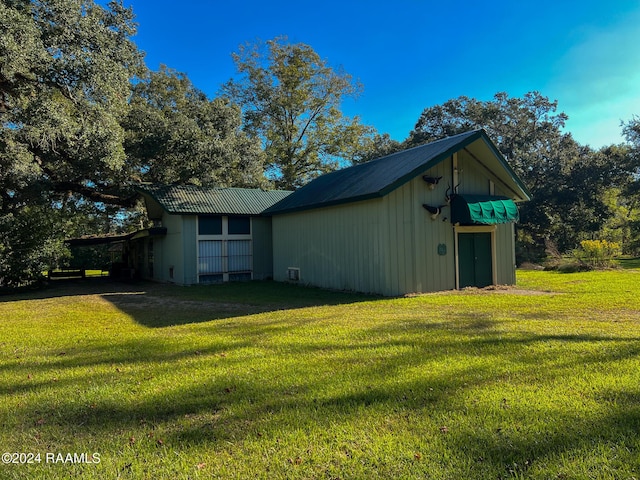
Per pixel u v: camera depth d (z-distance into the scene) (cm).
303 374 451
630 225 3631
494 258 1392
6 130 1312
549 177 3562
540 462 262
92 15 1388
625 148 3459
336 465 269
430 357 502
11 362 548
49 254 1752
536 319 753
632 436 290
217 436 315
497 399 363
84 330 775
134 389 422
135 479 263
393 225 1200
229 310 974
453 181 1316
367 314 852
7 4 1157
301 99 3391
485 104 3703
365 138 3669
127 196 2078
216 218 1773
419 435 304
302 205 1489
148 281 2008
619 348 516
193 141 1948
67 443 314
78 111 1431
